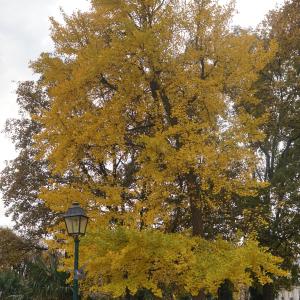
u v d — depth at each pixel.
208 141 11.22
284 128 22.19
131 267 10.07
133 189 12.52
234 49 11.88
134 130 12.90
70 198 11.63
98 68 11.67
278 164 22.20
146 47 11.31
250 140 11.71
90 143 11.77
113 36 11.66
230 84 12.19
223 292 21.69
